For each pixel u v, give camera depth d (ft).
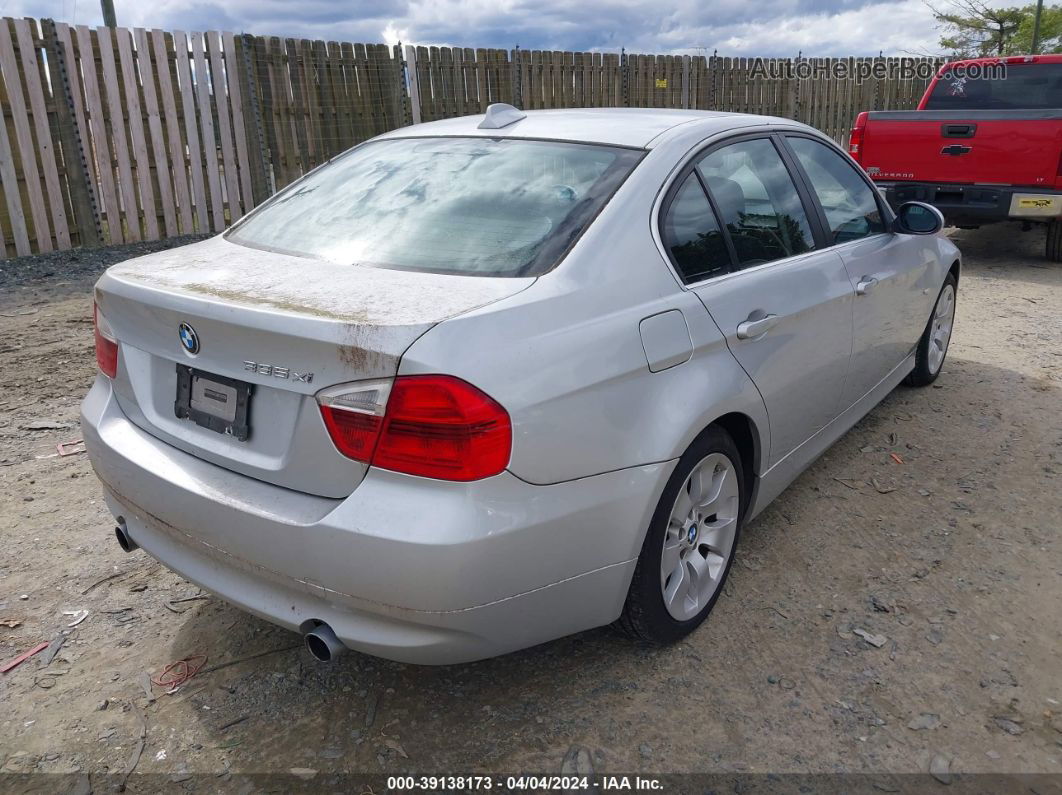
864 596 10.45
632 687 8.91
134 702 8.73
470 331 6.99
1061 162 25.68
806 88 50.83
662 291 8.72
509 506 7.08
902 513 12.46
